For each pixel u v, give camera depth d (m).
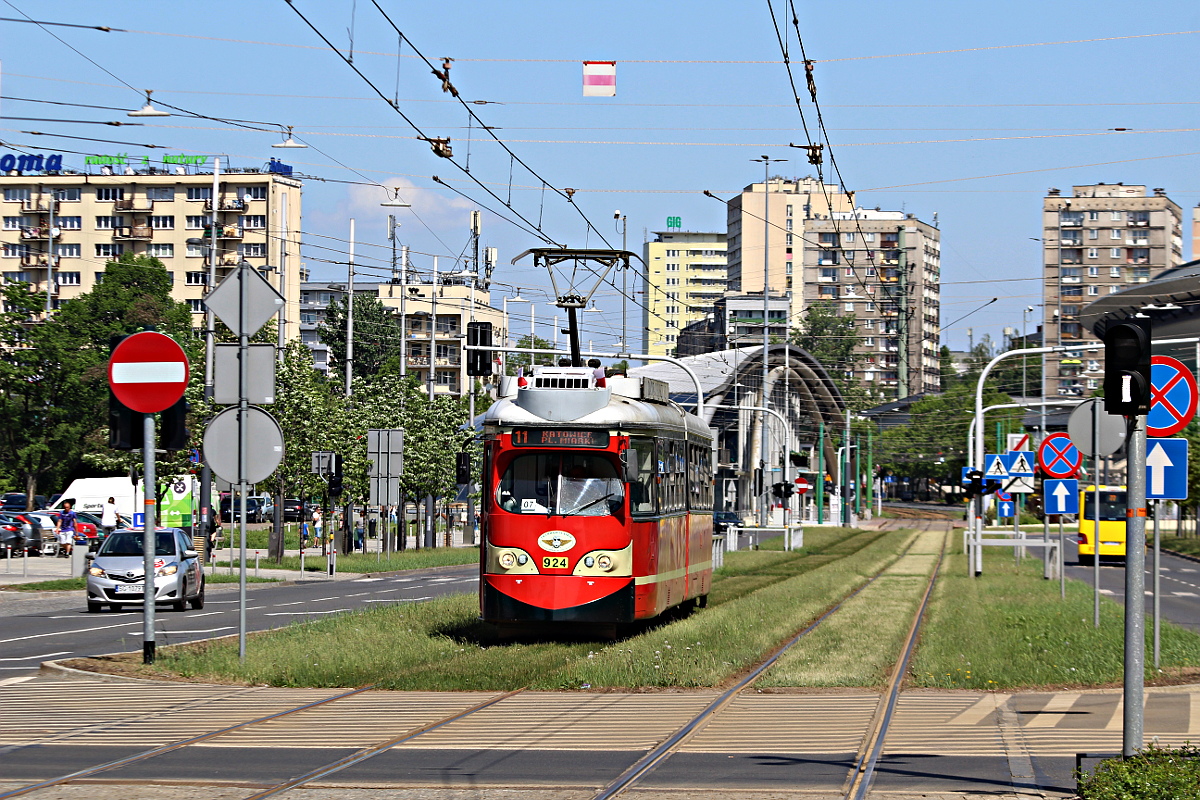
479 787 18.45
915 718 24.77
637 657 32.88
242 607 32.06
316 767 19.92
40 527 109.75
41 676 30.81
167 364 32.12
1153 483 32.47
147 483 31.98
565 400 39.16
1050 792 18.00
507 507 39.00
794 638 40.62
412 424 113.75
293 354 100.94
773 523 179.75
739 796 17.83
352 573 88.06
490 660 33.03
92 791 18.12
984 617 46.62
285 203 190.75
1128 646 18.48
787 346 195.75
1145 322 18.80
